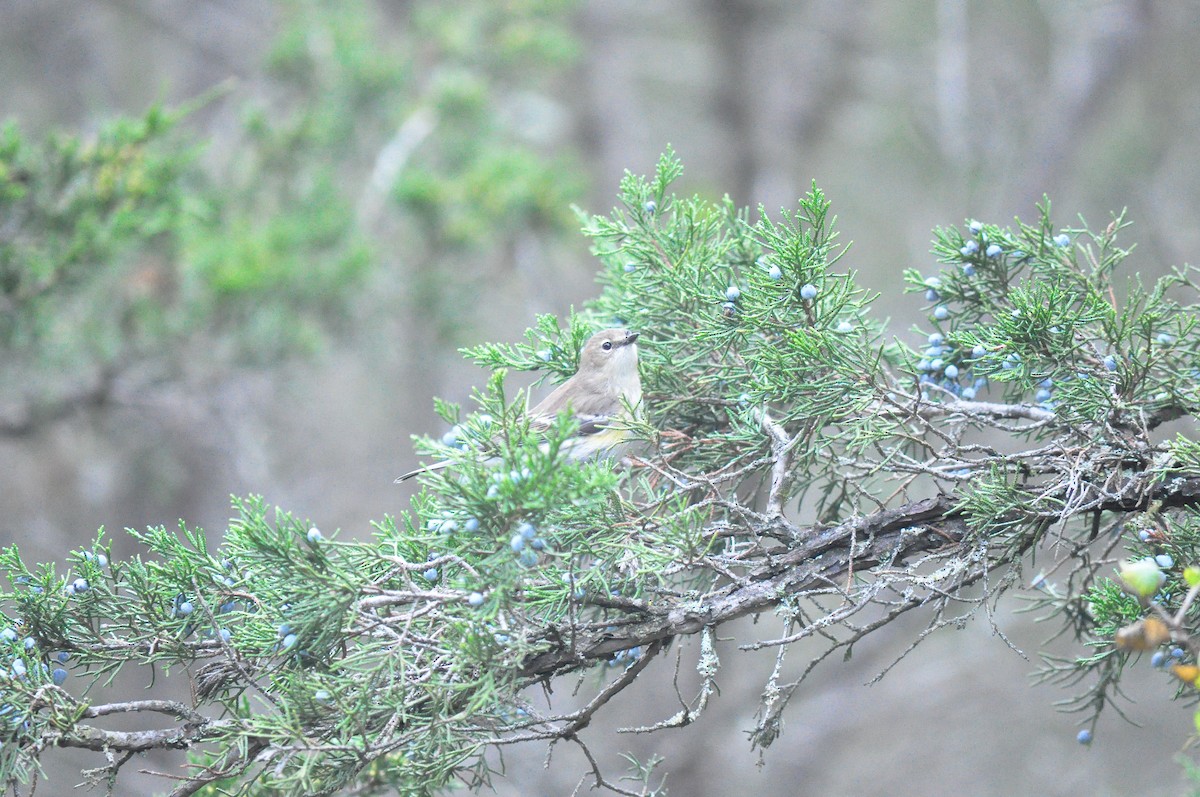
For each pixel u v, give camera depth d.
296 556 5.18
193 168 14.43
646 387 6.87
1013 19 25.47
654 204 6.96
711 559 5.63
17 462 17.36
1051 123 23.12
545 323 6.91
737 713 20.56
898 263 24.80
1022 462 5.71
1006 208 23.22
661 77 26.66
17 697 5.31
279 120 16.84
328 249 14.49
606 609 5.66
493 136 17.67
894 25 26.53
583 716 5.50
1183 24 22.62
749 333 6.25
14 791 5.39
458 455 5.07
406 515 5.66
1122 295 16.42
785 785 21.14
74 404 12.99
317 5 17.08
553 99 26.00
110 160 10.38
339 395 20.75
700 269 6.68
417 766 5.25
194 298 13.22
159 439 15.88
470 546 5.18
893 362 6.92
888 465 5.82
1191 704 5.46
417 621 5.41
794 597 5.56
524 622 5.30
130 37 23.94
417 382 20.02
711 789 20.53
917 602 5.49
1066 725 19.95
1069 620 6.55
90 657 5.66
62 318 12.23
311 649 5.25
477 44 18.70
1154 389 5.95
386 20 21.91
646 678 20.72
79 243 10.18
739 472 6.09
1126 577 4.55
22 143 10.23
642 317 6.98
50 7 22.31
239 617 5.69
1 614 5.65
